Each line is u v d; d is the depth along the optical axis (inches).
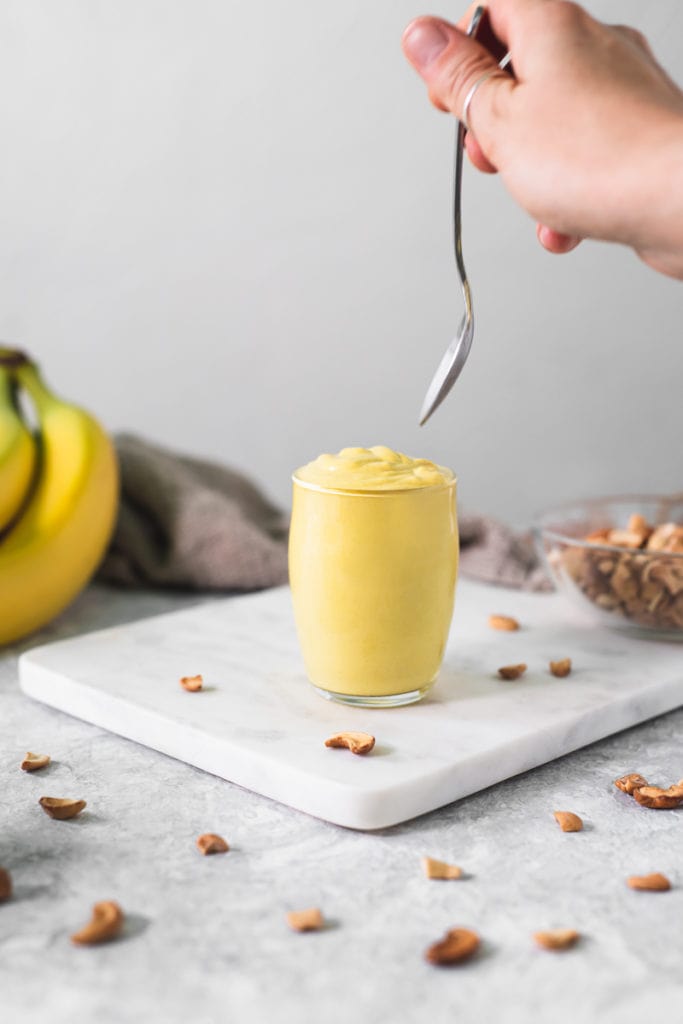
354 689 31.2
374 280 63.0
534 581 39.1
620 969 24.8
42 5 64.2
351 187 62.1
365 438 65.0
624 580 34.2
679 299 59.2
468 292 30.1
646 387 60.7
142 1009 24.0
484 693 32.0
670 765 30.6
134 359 67.5
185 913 25.9
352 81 60.8
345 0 59.8
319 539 30.8
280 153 62.8
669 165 26.4
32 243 67.5
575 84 27.1
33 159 66.4
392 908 26.0
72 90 65.0
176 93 63.5
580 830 28.2
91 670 32.9
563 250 32.1
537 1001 24.2
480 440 63.3
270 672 33.0
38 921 25.7
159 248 65.8
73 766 30.3
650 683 32.5
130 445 42.0
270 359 65.6
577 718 30.8
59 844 27.7
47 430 38.0
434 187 60.7
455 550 31.5
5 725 32.0
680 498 37.7
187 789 29.5
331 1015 24.0
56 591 36.3
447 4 58.4
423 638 31.1
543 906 26.1
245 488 44.7
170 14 62.6
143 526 41.0
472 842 27.8
